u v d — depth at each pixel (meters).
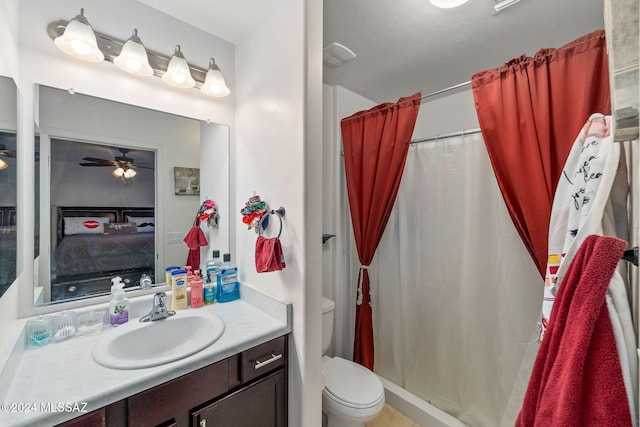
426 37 1.52
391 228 1.87
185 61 1.31
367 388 1.40
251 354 1.04
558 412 0.50
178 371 0.85
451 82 2.02
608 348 0.48
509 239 1.36
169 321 1.15
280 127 1.25
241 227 1.55
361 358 1.84
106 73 1.21
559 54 1.08
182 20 1.39
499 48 1.61
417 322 1.75
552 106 1.10
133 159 1.29
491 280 1.44
